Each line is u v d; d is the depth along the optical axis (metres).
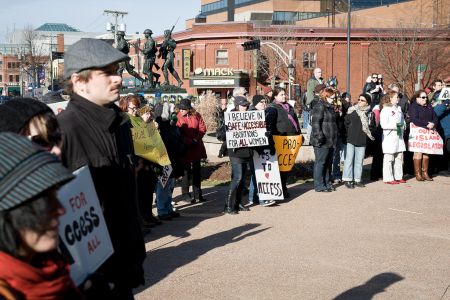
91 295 2.70
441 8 57.88
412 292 5.67
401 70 51.25
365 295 5.57
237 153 9.43
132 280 3.23
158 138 8.54
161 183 8.99
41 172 1.89
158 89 27.33
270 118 10.35
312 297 5.52
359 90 53.81
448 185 12.41
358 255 6.98
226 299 5.48
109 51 3.09
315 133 11.41
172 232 8.35
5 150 1.89
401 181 12.80
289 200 10.81
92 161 3.01
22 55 84.06
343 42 53.31
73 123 3.00
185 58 54.19
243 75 50.38
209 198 11.39
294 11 84.62
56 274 2.10
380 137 13.15
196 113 10.92
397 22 58.09
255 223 8.85
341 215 9.34
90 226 2.89
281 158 10.66
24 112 2.63
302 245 7.47
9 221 1.90
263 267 6.51
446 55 51.06
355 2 75.38
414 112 13.00
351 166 12.08
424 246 7.40
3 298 1.88
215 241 7.76
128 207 3.20
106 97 3.12
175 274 6.29
